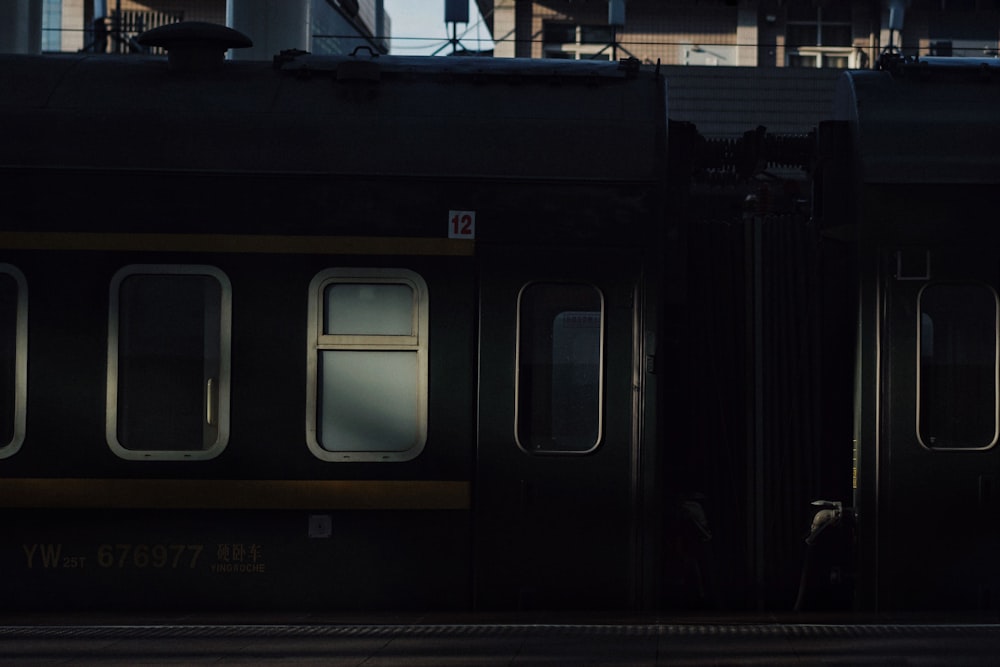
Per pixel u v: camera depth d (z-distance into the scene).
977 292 7.92
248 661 6.37
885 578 7.86
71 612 7.75
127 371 7.77
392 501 7.72
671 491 8.29
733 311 8.38
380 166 7.85
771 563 8.21
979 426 7.89
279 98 8.10
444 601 7.74
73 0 28.22
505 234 7.82
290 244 7.78
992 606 7.86
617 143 7.93
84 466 7.75
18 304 7.78
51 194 7.82
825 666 6.25
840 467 8.27
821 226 8.38
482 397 7.75
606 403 7.76
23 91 8.09
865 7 28.25
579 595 7.75
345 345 7.75
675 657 6.44
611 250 7.82
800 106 19.83
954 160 7.95
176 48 8.30
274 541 7.75
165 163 7.85
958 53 28.38
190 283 7.80
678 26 28.36
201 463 7.73
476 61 8.38
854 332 8.02
